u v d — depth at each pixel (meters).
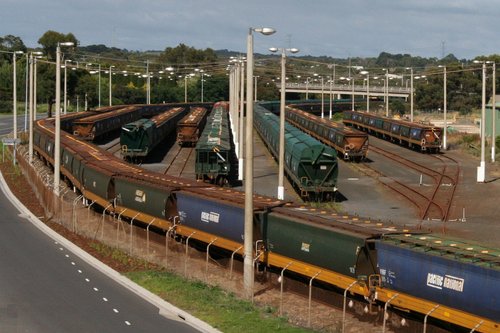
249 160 29.77
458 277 21.94
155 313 26.59
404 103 183.25
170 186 38.69
